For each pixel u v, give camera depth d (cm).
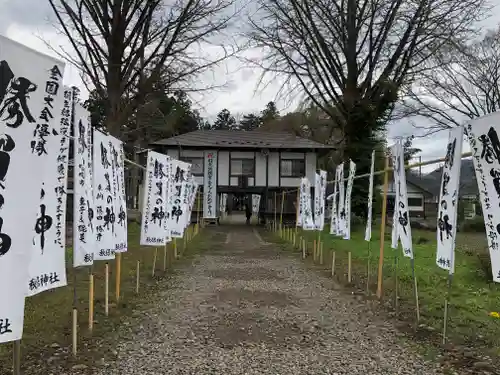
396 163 749
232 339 609
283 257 1595
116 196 750
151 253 1571
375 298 888
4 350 539
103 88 1377
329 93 2319
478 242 2258
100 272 1122
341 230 1155
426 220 4144
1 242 342
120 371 485
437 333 646
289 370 496
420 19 2139
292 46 2338
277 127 4716
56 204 457
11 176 348
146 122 2217
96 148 661
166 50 1445
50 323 658
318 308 804
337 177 1244
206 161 3378
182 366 503
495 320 726
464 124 538
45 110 373
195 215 3522
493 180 496
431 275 1127
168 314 744
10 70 351
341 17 2238
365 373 491
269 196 3550
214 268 1310
